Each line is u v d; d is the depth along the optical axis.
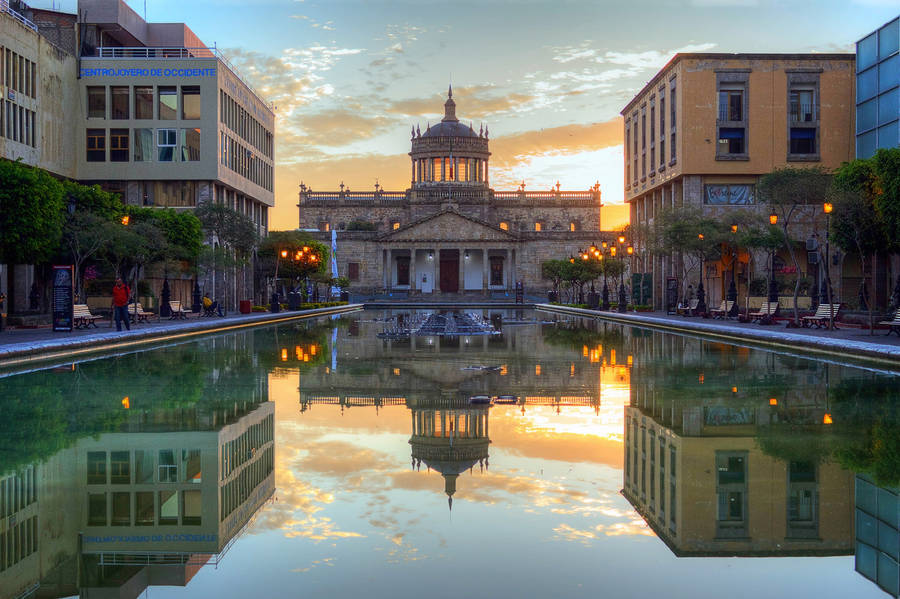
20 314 37.16
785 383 15.88
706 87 60.97
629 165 81.19
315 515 7.15
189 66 60.31
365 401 13.94
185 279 61.84
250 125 73.31
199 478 8.43
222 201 65.06
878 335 28.34
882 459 9.05
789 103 61.28
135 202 61.34
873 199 34.03
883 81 51.12
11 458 9.24
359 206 128.00
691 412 12.39
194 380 16.78
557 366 19.86
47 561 5.99
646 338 31.34
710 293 63.84
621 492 7.92
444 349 25.73
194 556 6.10
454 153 129.38
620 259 72.69
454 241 115.69
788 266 61.19
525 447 10.07
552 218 127.88
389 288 116.62
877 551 6.13
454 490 7.99
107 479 8.35
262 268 72.56
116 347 26.25
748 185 61.88
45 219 34.31
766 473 8.43
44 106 54.78
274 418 12.13
